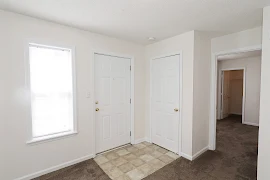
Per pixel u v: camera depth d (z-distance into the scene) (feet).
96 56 8.60
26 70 6.31
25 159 6.41
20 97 6.22
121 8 5.69
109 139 9.36
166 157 8.52
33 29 6.43
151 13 6.11
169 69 9.25
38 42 6.55
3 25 5.81
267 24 5.54
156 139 10.29
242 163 7.84
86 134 8.15
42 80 7.00
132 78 10.22
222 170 7.21
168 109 9.37
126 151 9.28
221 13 6.12
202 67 8.69
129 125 10.35
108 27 7.56
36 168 6.68
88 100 8.16
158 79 10.01
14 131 6.14
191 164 7.75
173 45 8.97
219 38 9.02
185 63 8.36
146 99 10.99
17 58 6.11
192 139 8.16
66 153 7.50
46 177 6.64
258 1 5.20
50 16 6.34
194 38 7.97
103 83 8.96
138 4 5.41
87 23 7.07
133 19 6.66
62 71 7.54
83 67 7.93
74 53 7.57
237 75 20.84
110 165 7.66
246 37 7.95
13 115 6.09
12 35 5.98
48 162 6.98
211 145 9.50
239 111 20.89
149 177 6.70
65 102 7.67
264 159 5.67
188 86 8.24
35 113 6.84
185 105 8.41
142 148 9.73
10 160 6.09
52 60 7.25
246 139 11.36
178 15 6.29
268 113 5.56
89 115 8.23
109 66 9.20
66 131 7.68
